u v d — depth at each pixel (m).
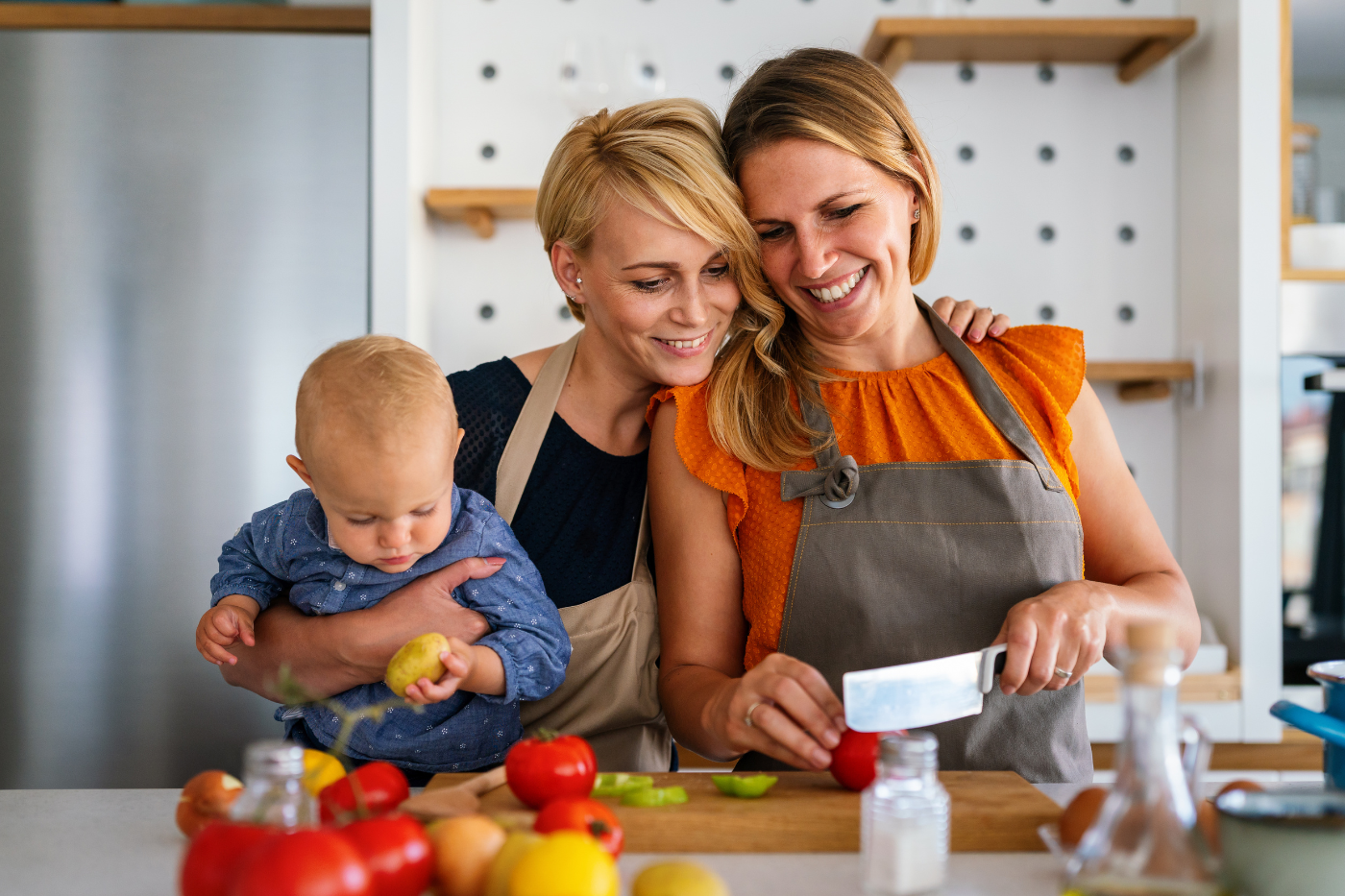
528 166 2.16
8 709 1.88
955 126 2.17
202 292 1.92
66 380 1.90
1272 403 1.94
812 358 1.13
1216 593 2.01
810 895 0.64
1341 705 0.80
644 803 0.77
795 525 1.04
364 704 0.98
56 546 1.89
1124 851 0.53
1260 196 1.94
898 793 0.63
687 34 2.16
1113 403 2.19
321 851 0.51
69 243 1.91
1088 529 1.12
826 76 1.03
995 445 1.04
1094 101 2.18
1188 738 0.65
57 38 1.92
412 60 1.96
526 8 2.16
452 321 2.15
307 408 0.93
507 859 0.59
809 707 0.84
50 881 0.68
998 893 0.65
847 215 1.02
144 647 1.89
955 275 2.18
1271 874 0.57
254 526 1.07
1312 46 2.10
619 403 1.17
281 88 1.93
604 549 1.14
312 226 1.93
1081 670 0.91
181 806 0.75
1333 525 1.93
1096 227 2.18
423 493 0.93
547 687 1.00
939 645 1.00
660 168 1.01
